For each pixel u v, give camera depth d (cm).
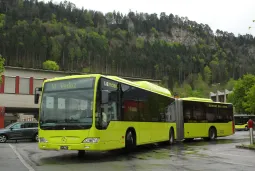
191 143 2331
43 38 12988
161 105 2008
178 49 19650
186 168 1066
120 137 1445
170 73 16450
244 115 5991
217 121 2738
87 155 1510
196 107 2538
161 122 1970
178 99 2397
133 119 1588
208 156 1432
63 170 1039
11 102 4525
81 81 1318
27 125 2673
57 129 1286
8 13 14462
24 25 12988
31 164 1195
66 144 1264
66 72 5169
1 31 11962
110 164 1181
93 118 1254
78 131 1255
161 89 2105
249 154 1512
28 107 4644
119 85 1484
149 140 1762
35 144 2327
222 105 2834
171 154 1532
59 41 13875
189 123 2434
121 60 14438
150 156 1448
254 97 5422
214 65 19300
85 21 19000
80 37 15388
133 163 1205
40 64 11962
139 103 1681
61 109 1309
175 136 2222
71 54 13512
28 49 12056
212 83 18512
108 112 1355
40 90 1438
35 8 15950
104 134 1302
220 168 1065
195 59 19225
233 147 1923
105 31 19050
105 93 1287
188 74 17325
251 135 1939
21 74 4719
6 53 11456
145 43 18600
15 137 2584
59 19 17562
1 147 2022
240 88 6506
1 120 4275
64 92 1327
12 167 1107
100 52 14462
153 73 15250
